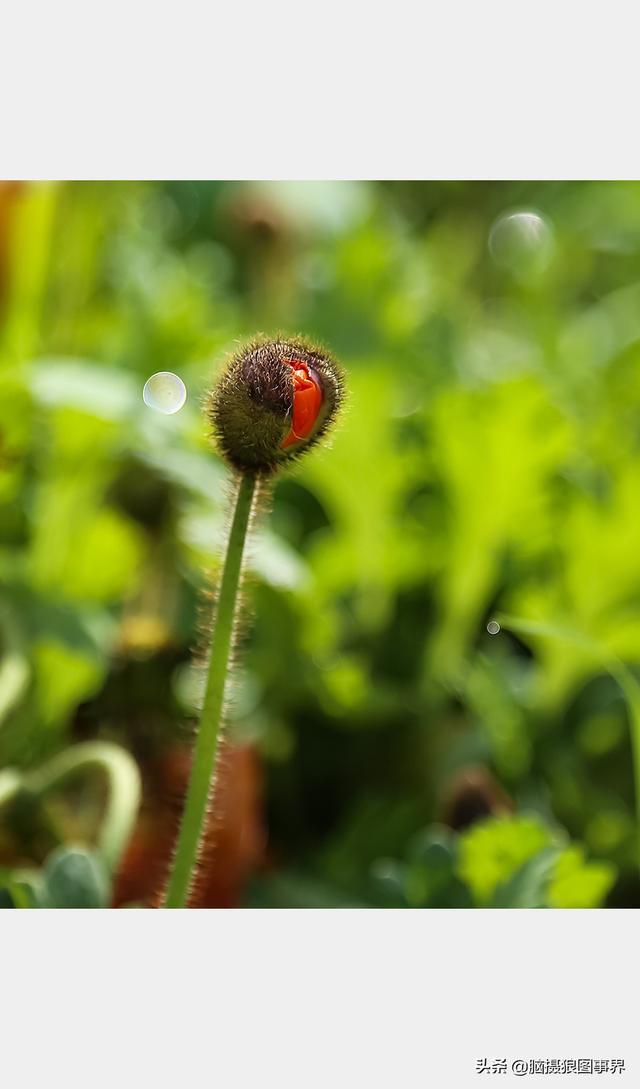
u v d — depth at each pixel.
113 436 0.40
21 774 0.38
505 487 0.42
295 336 0.31
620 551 0.42
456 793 0.38
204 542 0.40
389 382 0.42
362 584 0.43
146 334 0.45
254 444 0.30
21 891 0.33
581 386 0.49
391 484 0.42
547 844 0.35
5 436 0.39
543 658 0.42
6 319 0.43
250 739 0.39
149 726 0.39
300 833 0.41
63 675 0.38
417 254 0.55
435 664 0.42
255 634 0.41
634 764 0.42
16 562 0.39
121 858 0.36
